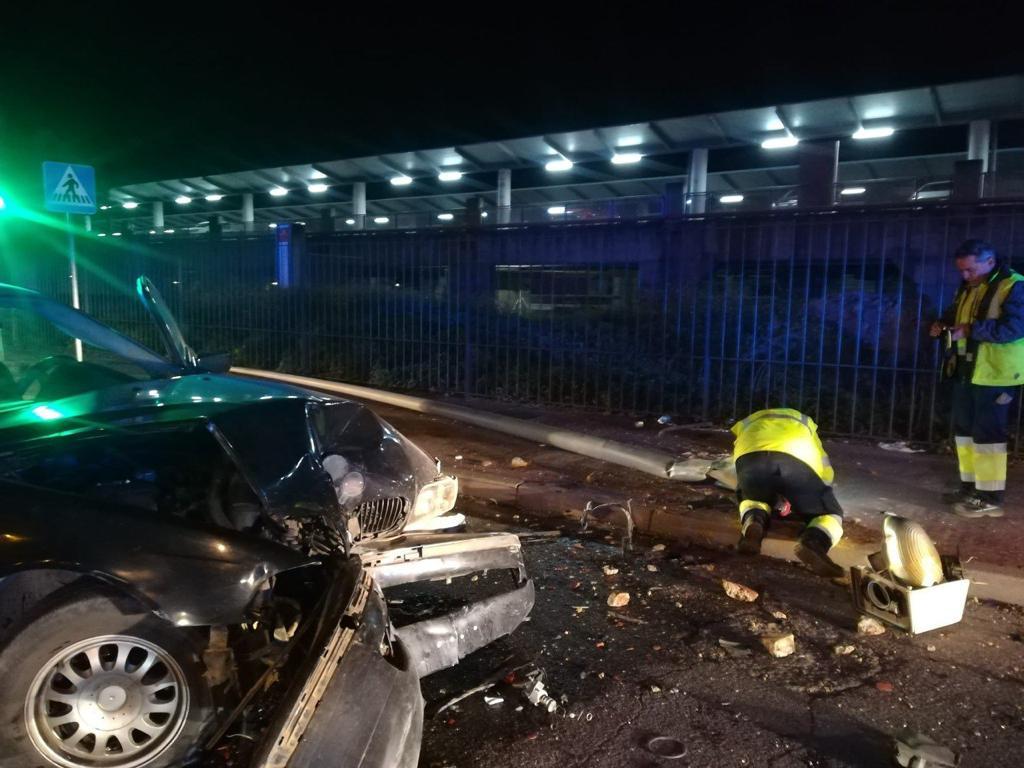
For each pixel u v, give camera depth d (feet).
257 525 11.22
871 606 13.80
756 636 13.39
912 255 26.45
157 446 11.82
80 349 16.38
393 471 13.34
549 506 20.29
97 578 8.82
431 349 36.52
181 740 8.92
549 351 32.94
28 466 10.84
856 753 10.11
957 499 19.16
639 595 15.07
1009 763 9.95
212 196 107.55
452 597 14.82
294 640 9.18
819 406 27.50
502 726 10.68
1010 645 13.15
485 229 34.12
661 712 11.03
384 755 8.27
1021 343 17.51
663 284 30.78
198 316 47.01
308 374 40.93
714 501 19.60
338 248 39.70
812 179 46.11
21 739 8.45
